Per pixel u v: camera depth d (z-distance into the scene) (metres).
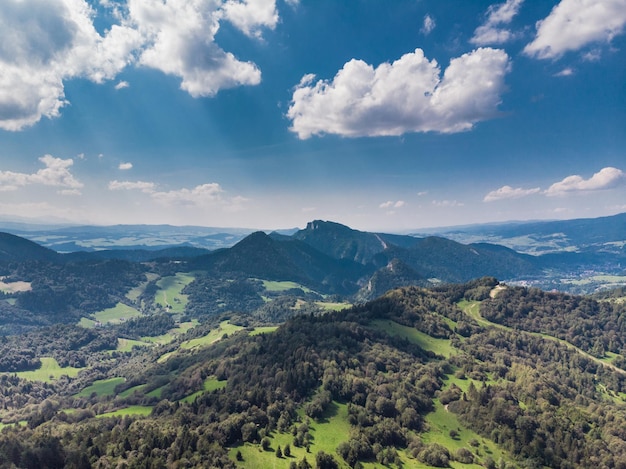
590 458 164.00
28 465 144.75
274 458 153.62
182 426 169.62
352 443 161.88
